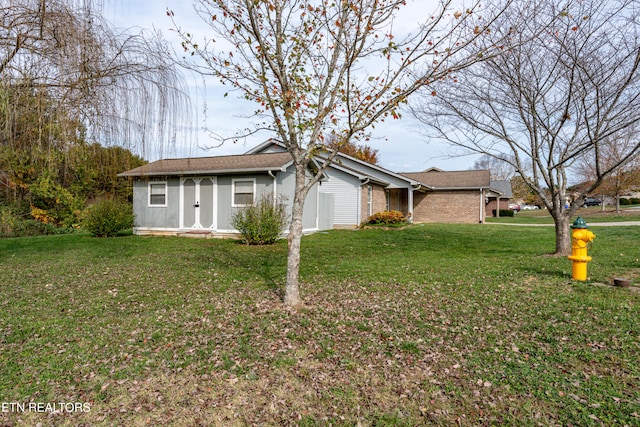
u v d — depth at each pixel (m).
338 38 4.61
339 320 4.74
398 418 2.82
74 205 14.64
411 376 3.40
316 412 2.93
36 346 4.08
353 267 8.15
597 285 6.07
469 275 7.14
